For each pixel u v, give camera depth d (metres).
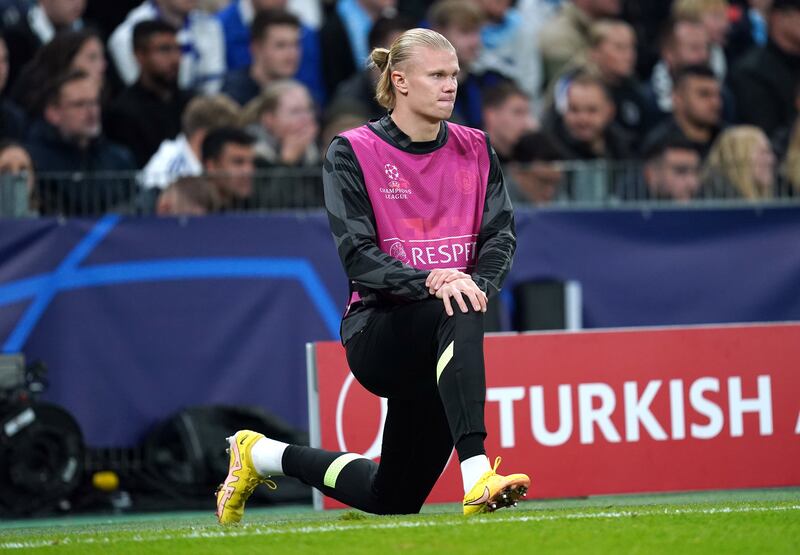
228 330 23.25
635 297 25.39
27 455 21.16
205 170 28.48
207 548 9.72
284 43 30.23
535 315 24.52
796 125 34.75
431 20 31.97
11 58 27.66
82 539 10.90
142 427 22.72
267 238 23.56
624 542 9.46
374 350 11.38
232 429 22.97
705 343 17.55
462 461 10.64
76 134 27.84
